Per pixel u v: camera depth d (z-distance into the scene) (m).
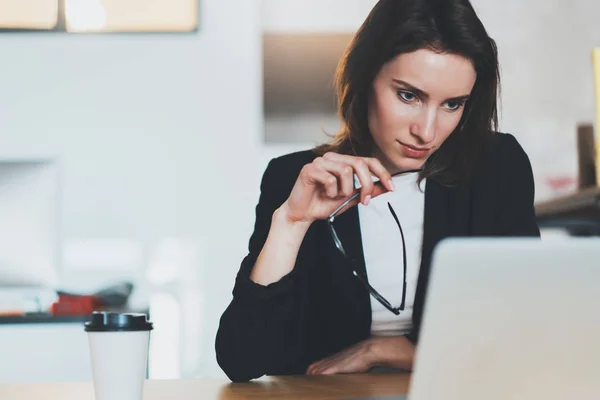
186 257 3.98
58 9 3.98
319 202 1.22
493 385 0.67
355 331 1.51
